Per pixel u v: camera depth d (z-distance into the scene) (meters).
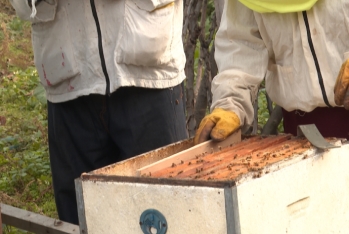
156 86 5.49
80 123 5.71
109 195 3.48
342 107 4.94
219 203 3.10
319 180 3.75
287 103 5.09
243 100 4.88
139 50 5.20
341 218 3.99
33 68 14.84
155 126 5.59
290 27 4.81
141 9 5.22
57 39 5.42
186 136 5.96
